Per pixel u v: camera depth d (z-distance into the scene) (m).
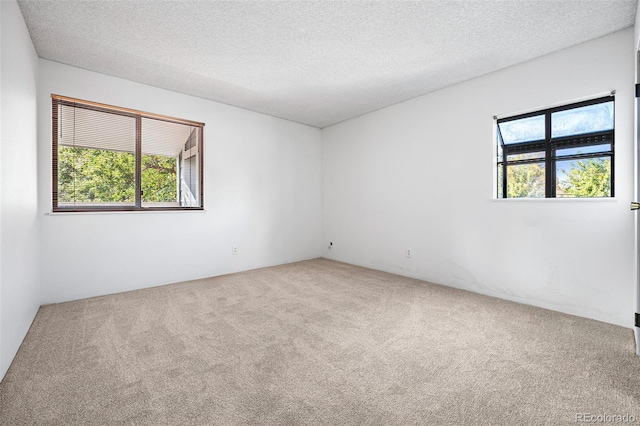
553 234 2.91
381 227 4.66
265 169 4.93
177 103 3.96
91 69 3.29
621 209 2.53
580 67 2.75
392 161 4.48
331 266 4.98
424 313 2.81
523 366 1.88
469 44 2.79
